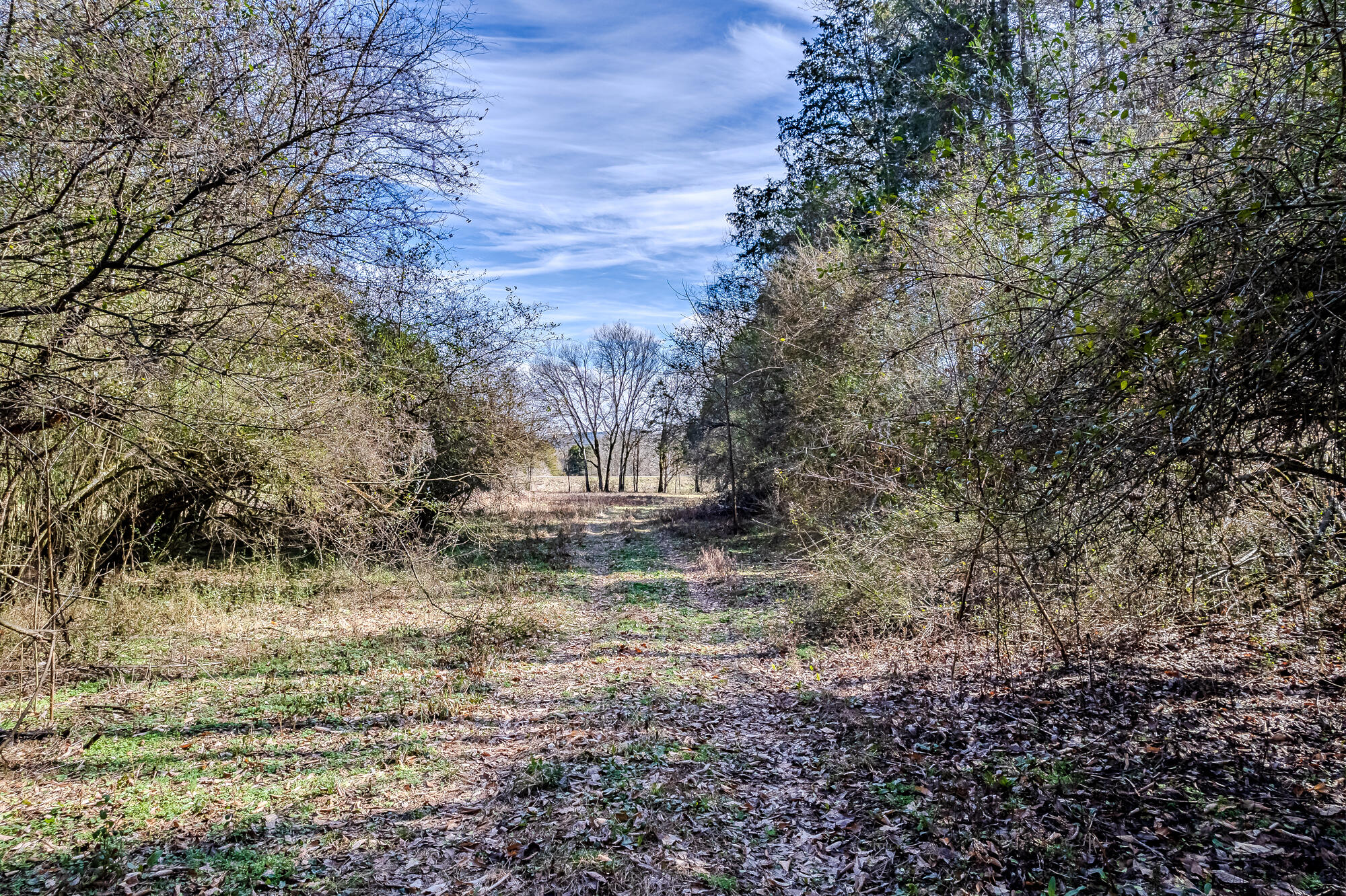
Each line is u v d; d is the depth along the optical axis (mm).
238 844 4855
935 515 8562
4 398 6277
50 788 5738
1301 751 4941
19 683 7949
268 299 6953
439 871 4484
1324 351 3416
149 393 7848
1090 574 6961
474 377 16828
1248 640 6895
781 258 18875
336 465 10430
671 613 12547
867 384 11102
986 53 7578
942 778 5293
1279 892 3549
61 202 5797
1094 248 4484
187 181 6125
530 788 5566
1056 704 6430
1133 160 4746
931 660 8203
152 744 6621
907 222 8227
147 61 5918
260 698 7934
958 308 7949
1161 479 4297
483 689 8312
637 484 64125
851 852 4484
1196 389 3666
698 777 5730
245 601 12328
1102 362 4293
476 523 19703
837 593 10102
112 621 10070
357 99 6723
